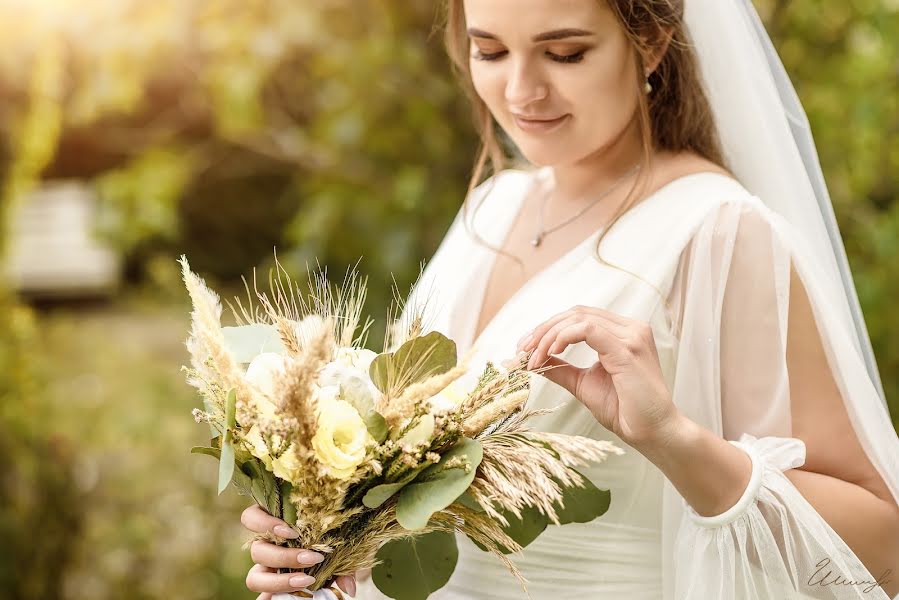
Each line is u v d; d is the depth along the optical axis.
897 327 3.37
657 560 1.63
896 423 3.38
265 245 6.50
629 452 1.61
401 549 1.57
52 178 6.93
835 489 1.52
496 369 1.45
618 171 1.79
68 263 6.91
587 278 1.67
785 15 3.56
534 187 1.96
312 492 1.31
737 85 1.72
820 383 1.55
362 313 3.70
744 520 1.44
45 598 3.90
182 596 3.90
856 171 3.52
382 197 3.86
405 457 1.31
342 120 3.85
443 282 1.94
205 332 1.33
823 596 1.48
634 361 1.38
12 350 4.06
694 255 1.59
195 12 4.02
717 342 1.56
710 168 1.71
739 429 1.59
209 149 5.16
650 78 1.75
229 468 1.29
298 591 1.44
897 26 3.49
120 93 4.24
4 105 4.76
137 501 4.04
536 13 1.54
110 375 4.75
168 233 4.77
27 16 4.25
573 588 1.63
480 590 1.68
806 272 1.55
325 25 3.98
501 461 1.33
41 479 3.95
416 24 3.87
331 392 1.34
